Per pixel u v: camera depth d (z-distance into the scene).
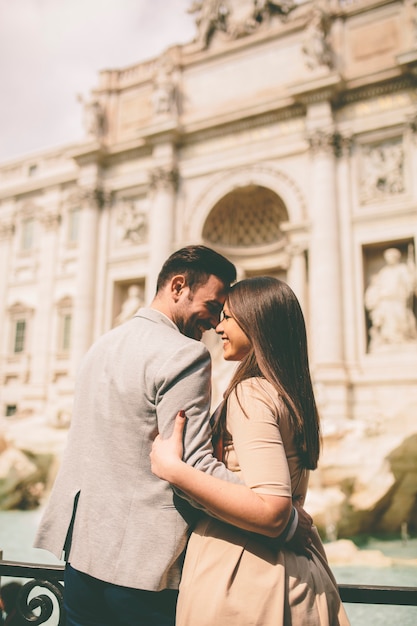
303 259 24.00
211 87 28.23
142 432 2.14
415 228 22.31
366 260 23.83
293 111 25.31
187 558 2.03
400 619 7.02
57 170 35.38
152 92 30.42
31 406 31.41
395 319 22.05
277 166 25.48
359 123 23.92
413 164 22.70
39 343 32.56
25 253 34.94
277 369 2.20
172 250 27.05
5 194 36.34
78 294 29.03
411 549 12.31
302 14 26.58
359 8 25.08
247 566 1.93
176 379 2.07
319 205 23.52
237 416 2.05
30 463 19.52
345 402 21.36
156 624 2.02
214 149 27.28
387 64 24.06
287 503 1.86
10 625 2.74
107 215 29.98
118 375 2.22
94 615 2.10
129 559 2.00
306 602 1.90
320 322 22.47
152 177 27.91
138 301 28.64
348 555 10.40
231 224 28.53
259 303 2.33
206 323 2.64
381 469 13.95
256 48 27.45
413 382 21.05
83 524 2.13
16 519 16.70
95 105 30.73
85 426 2.30
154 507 2.06
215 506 1.84
